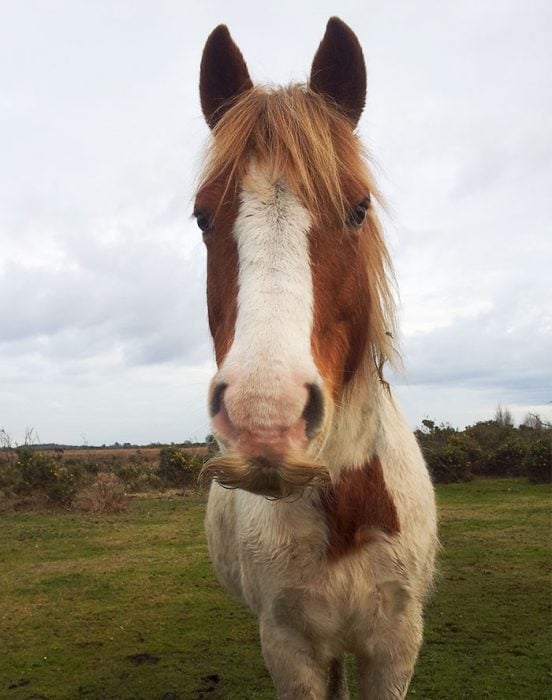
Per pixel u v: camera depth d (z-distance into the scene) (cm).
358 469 197
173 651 431
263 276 148
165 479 1566
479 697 336
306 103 178
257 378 131
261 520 204
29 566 698
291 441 132
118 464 1922
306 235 157
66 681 386
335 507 194
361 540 199
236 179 166
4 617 518
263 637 209
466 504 1029
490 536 747
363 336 185
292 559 198
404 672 207
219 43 202
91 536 877
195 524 957
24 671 403
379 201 189
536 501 1034
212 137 188
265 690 362
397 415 242
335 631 204
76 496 1204
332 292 161
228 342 152
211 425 139
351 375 183
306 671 203
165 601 548
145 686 375
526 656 386
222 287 162
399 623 207
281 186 161
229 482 131
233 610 517
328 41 200
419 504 220
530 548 675
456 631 435
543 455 1291
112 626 487
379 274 194
